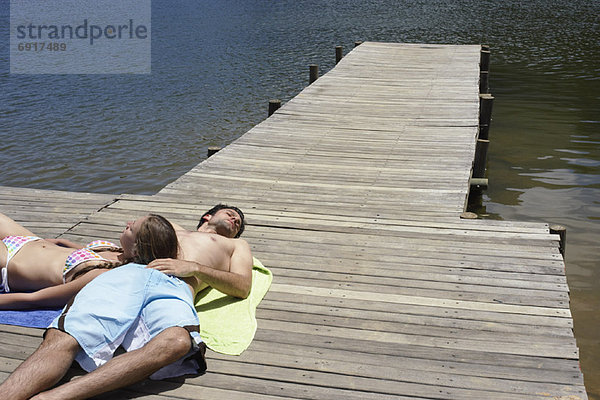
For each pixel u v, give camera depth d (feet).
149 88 49.49
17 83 51.70
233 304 12.48
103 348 10.14
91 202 18.51
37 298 11.80
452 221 16.81
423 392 10.05
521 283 13.38
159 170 32.12
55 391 9.11
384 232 16.15
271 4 105.09
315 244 15.47
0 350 10.93
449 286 13.32
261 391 10.07
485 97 32.27
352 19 85.92
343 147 24.18
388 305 12.62
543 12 88.53
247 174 21.06
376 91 34.30
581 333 16.69
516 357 10.90
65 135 37.76
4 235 13.24
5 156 34.06
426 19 84.38
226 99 45.78
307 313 12.35
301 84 49.88
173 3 108.58
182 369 10.37
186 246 12.58
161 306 10.48
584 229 23.32
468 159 22.44
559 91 46.06
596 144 33.83
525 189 27.63
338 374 10.51
